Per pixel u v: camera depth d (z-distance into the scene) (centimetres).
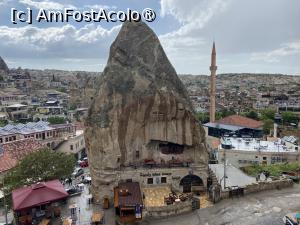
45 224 4747
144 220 5056
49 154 6266
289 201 5419
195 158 6216
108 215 5331
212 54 12762
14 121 15688
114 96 5916
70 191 6306
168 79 6241
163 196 5697
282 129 14000
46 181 5659
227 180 6116
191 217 5072
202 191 6081
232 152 8181
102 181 5769
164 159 6303
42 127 11444
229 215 5025
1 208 6159
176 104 6084
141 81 6016
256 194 5747
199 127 6209
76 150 10800
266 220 4806
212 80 12862
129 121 6009
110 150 5800
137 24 6481
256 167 7638
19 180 5731
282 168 7288
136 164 6166
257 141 9156
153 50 6347
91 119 5978
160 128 6206
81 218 5191
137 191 5494
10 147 8688
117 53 6231
